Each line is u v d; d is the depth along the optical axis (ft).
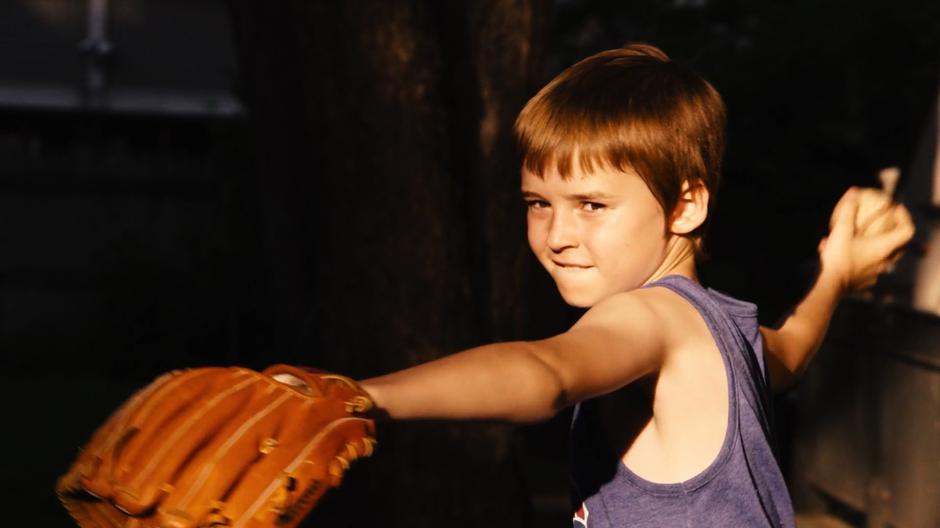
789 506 13.25
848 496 43.96
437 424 33.30
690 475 12.91
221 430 9.25
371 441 9.63
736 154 72.02
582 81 13.56
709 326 13.07
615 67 13.76
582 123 13.12
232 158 102.37
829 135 71.41
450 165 34.12
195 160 135.95
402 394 9.73
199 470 9.02
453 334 33.94
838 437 44.93
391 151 33.50
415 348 33.68
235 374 9.77
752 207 72.08
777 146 72.95
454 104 34.14
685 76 13.96
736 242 72.90
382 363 33.63
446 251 33.91
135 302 106.93
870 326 41.83
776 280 72.02
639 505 13.20
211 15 142.31
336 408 9.57
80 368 109.91
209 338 105.60
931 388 36.91
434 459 33.19
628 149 13.02
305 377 9.88
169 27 142.00
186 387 9.53
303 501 9.21
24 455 63.05
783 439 59.16
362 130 33.47
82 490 9.30
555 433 67.92
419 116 33.65
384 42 33.30
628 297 12.79
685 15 79.71
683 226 13.70
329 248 33.86
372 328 33.60
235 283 102.32
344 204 33.63
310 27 33.24
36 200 133.69
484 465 33.55
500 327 34.81
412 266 33.68
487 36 34.30
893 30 70.79
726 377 12.97
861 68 71.77
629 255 13.23
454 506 33.30
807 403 47.98
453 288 33.96
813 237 71.36
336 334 33.73
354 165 33.47
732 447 12.89
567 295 13.47
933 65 70.28
